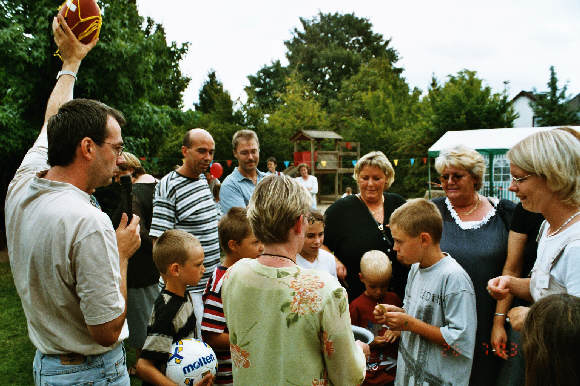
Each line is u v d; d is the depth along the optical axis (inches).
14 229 59.9
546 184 58.1
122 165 141.1
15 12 291.7
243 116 820.6
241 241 87.2
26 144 301.4
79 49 83.0
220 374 81.4
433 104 794.8
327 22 1927.9
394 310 81.8
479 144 485.7
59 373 58.7
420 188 747.4
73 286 56.2
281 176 55.5
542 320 37.2
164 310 76.2
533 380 37.6
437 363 79.1
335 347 49.1
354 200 114.8
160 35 366.9
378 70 1471.5
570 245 55.8
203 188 123.3
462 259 92.6
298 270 51.8
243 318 52.6
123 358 65.9
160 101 436.1
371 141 911.0
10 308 196.4
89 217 55.7
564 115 753.6
